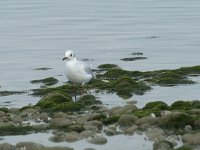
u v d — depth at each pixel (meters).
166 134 17.39
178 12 49.44
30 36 40.41
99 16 48.22
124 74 27.91
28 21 46.22
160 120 18.17
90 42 38.16
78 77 23.81
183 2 54.66
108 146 16.80
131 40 38.56
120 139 17.30
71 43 37.91
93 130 18.00
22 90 26.09
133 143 16.92
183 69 28.09
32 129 18.62
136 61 32.06
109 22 45.50
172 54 33.66
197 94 24.06
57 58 33.59
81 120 19.14
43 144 17.12
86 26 44.00
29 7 52.69
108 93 24.44
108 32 41.53
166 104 20.86
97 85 25.36
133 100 23.25
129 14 48.91
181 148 15.76
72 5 53.91
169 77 26.55
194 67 28.19
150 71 28.38
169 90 24.80
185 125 17.88
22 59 33.34
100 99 23.42
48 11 50.75
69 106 21.17
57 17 47.88
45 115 20.20
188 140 16.55
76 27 43.59
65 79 28.38
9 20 46.75
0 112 20.39
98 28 43.12
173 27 42.94
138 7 52.38
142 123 18.28
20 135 18.17
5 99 24.48
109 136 17.59
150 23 44.81
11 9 51.69
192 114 18.84
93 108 21.50
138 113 19.28
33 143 16.62
